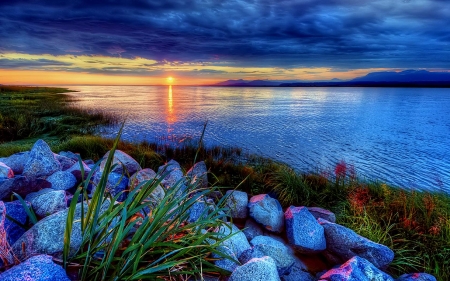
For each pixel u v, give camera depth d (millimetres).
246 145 17797
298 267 3955
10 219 2635
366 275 3203
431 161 14633
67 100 49281
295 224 4430
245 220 5039
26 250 2389
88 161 7539
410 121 32094
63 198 3480
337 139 20641
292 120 32062
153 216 2564
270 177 8594
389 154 16109
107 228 2549
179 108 45500
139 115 32812
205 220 2824
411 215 5473
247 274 2557
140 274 2096
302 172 11312
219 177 8273
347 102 72438
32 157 4895
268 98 94250
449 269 4352
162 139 18562
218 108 47969
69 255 2395
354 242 4012
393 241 4938
